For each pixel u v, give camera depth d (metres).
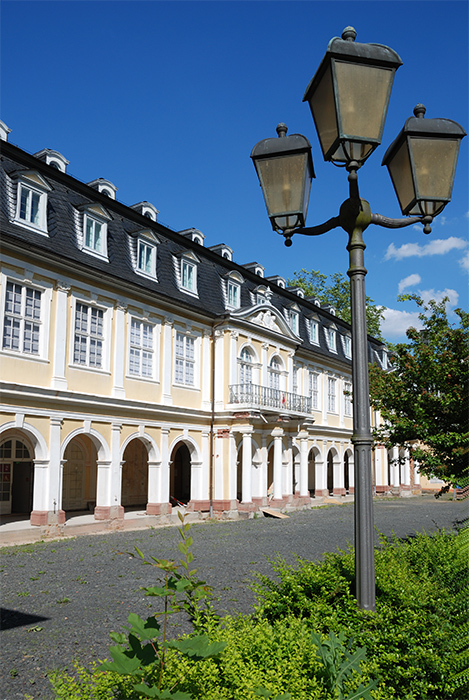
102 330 21.42
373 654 4.11
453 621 4.90
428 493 52.47
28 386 17.88
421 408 11.37
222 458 26.48
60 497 18.91
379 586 5.05
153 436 23.42
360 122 4.23
